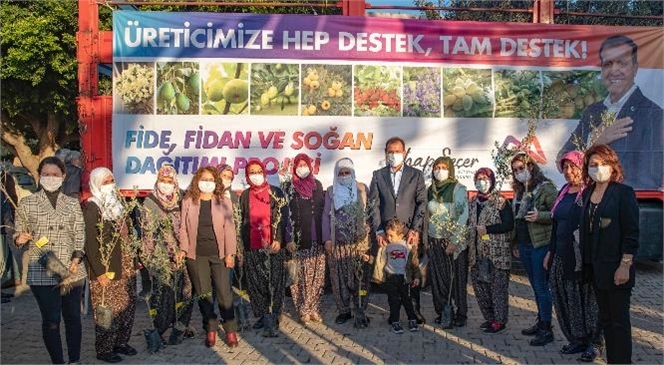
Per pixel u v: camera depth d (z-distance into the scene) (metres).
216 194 6.16
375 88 8.65
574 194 5.64
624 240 4.77
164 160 8.50
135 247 5.83
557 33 8.93
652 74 9.09
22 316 7.35
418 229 6.61
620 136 9.06
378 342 6.24
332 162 8.60
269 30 8.55
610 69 9.02
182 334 6.26
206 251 6.06
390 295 6.58
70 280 5.28
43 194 5.18
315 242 6.91
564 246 5.59
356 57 8.62
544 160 8.89
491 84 8.82
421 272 6.80
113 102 8.52
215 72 8.52
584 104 8.98
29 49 15.44
